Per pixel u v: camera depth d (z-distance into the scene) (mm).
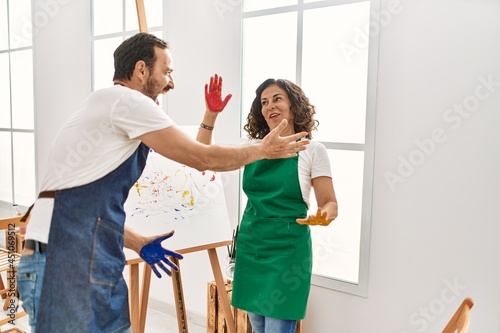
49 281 1356
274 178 1948
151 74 1546
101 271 1408
